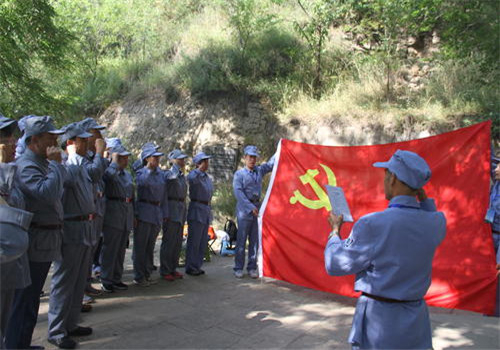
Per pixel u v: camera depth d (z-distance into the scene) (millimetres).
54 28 10469
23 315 3840
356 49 13781
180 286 6496
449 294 5109
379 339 2596
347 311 5371
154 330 4676
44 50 10688
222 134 13000
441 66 12047
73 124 4430
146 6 18516
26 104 10320
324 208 6164
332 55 13656
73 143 4430
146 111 14469
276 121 12695
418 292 2617
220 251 9016
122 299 5762
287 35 14469
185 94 14102
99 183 5574
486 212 5004
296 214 6344
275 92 13086
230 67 13914
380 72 12609
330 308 5488
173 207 6871
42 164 3859
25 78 10102
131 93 15375
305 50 13930
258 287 6461
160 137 13656
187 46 16234
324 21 13016
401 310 2605
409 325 2584
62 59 11547
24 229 3004
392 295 2584
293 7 15438
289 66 13828
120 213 5898
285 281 6332
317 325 4883
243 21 14094
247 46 14516
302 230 6219
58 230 3949
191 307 5484
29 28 9969
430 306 5477
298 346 4305
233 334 4602
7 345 3814
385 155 5871
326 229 6062
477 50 11812
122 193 5918
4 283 3232
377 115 11469
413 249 2586
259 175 7352
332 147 6293
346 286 5723
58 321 4152
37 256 3811
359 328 2688
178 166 7074
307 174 6383
